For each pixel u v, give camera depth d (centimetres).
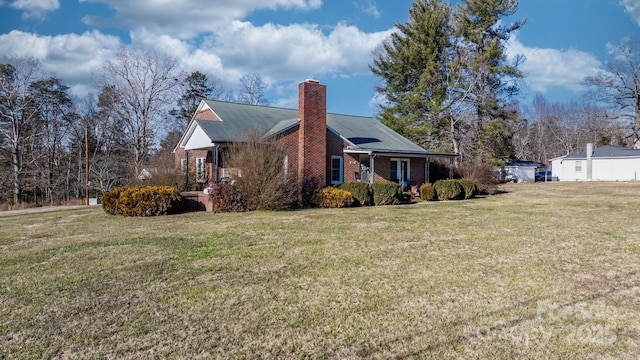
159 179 1778
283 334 383
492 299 470
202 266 632
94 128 3531
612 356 334
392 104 3338
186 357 340
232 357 340
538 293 490
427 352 345
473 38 3052
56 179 3306
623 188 2555
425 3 3164
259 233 938
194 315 431
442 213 1347
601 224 1055
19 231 1065
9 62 2897
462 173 2392
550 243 794
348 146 1928
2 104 2936
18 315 436
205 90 4275
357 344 361
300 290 509
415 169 2302
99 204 2411
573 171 3856
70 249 784
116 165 3291
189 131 1908
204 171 1955
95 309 451
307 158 1719
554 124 5938
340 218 1217
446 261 650
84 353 348
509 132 3170
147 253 731
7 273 609
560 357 334
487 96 3020
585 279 546
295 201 1593
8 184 2981
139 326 403
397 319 415
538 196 2194
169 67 3562
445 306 450
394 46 3334
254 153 1456
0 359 339
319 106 1773
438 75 3017
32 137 3111
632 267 607
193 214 1365
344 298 479
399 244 793
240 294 496
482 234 903
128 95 3409
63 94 3466
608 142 4509
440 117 3020
